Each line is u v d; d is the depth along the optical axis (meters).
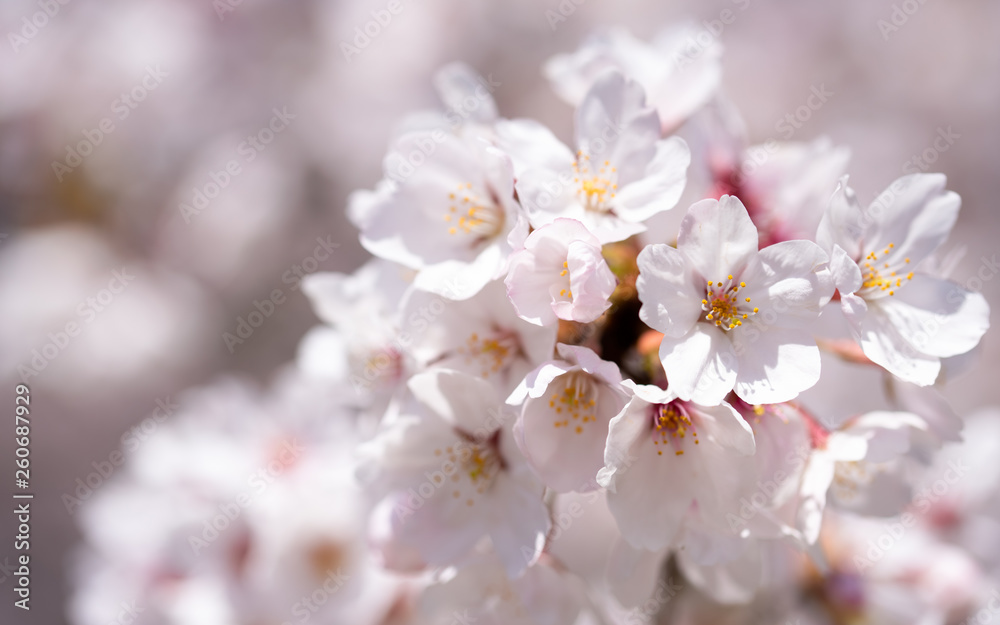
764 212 0.41
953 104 0.74
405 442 0.39
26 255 0.59
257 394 0.48
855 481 0.40
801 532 0.38
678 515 0.38
